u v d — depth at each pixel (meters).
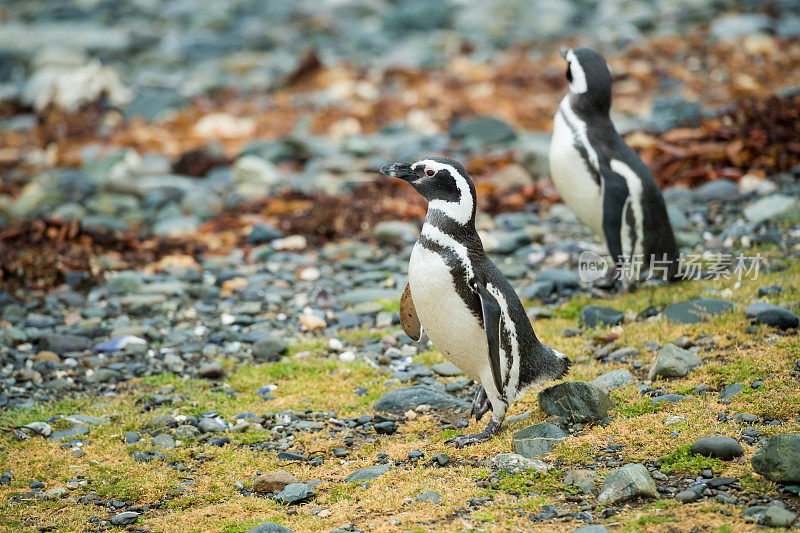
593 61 12.26
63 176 21.97
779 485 7.29
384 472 8.30
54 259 15.20
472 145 22.69
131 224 18.75
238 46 37.81
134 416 10.01
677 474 7.68
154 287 14.53
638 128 21.70
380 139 24.30
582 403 8.88
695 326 10.83
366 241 16.88
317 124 26.17
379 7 42.31
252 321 13.14
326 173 21.28
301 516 7.60
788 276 12.18
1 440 9.47
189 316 13.50
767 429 8.12
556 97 27.47
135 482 8.43
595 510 7.23
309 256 16.19
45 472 8.73
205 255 16.61
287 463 8.77
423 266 8.55
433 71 31.25
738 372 9.40
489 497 7.60
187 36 38.59
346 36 38.09
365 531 7.17
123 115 29.59
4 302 14.16
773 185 16.31
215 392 10.72
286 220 18.11
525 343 8.74
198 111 28.84
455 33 37.09
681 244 14.23
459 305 8.51
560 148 12.42
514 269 14.37
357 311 13.21
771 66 27.52
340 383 10.73
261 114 28.20
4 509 7.98
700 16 35.34
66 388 11.02
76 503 8.12
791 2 35.16
